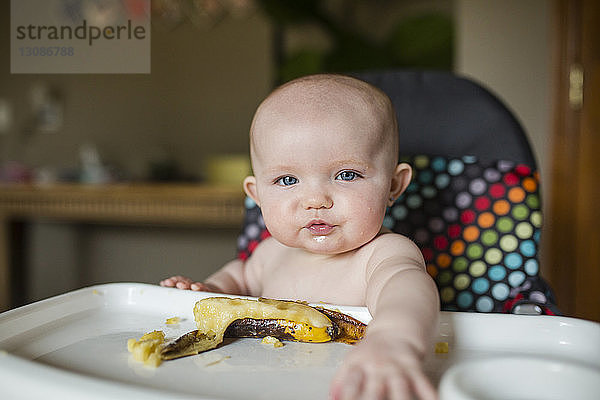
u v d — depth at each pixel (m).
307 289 0.64
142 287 0.57
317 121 0.56
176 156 2.34
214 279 0.72
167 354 0.45
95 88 2.39
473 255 0.76
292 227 0.58
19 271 2.23
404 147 0.82
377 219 0.58
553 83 1.73
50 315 0.52
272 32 2.26
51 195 1.97
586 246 1.73
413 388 0.35
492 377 0.35
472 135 0.82
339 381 0.35
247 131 2.29
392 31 2.56
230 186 1.92
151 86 2.35
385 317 0.41
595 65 1.70
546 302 0.70
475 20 1.78
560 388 0.35
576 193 1.73
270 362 0.44
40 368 0.37
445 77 0.85
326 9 2.61
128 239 2.36
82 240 2.39
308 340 0.48
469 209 0.78
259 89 2.27
